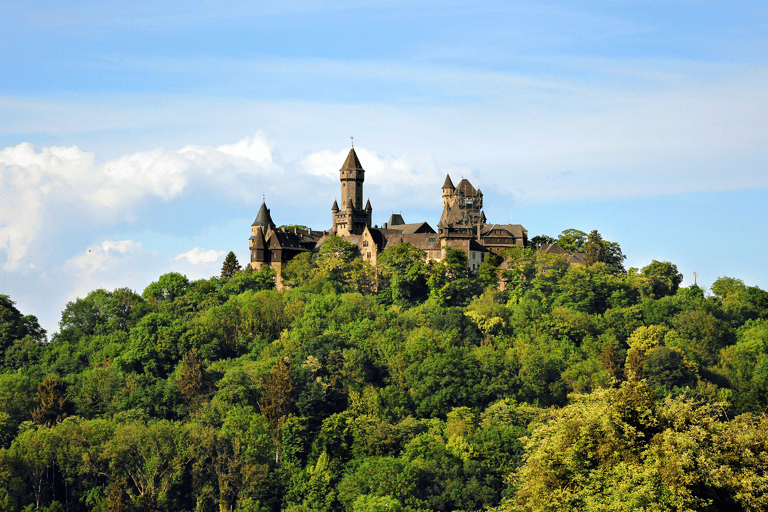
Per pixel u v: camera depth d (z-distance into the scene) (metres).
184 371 154.88
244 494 122.44
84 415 150.12
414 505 114.31
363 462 126.25
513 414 142.75
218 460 126.62
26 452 126.31
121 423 138.25
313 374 155.62
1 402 147.38
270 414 140.62
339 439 136.62
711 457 62.19
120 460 126.69
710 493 62.59
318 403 146.25
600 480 64.56
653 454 63.31
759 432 66.69
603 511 61.09
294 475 126.06
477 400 154.12
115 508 114.69
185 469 127.94
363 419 139.00
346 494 118.06
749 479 60.84
